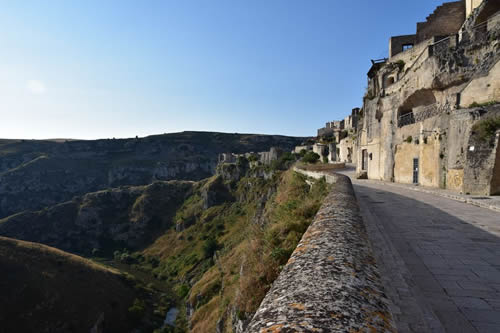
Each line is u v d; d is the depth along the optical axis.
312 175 20.48
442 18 28.98
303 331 1.12
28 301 46.28
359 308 1.42
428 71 19.27
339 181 11.62
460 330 2.85
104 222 123.31
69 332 44.88
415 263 4.92
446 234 6.89
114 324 50.56
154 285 71.06
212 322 22.72
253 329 1.29
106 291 56.50
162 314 56.03
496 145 13.27
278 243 9.86
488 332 2.80
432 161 18.75
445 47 19.19
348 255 2.32
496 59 14.86
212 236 88.75
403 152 22.89
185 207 124.31
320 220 4.01
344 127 76.12
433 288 3.91
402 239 6.47
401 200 13.16
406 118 23.14
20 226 114.94
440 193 14.91
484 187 13.57
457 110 15.94
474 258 5.14
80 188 194.00
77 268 58.75
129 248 111.31
